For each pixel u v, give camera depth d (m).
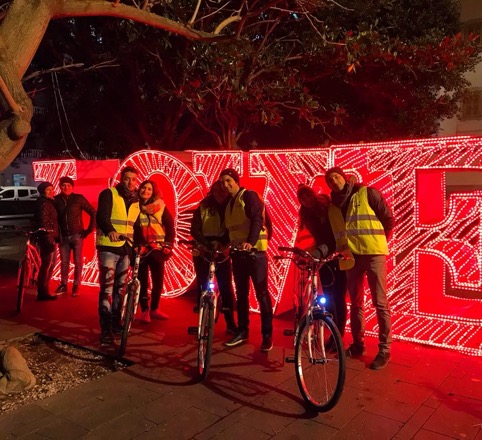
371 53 8.83
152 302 6.77
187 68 9.41
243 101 9.78
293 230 6.75
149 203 6.52
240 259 5.56
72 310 7.28
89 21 11.74
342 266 5.22
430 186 5.76
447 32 12.79
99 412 4.12
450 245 5.58
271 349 5.56
